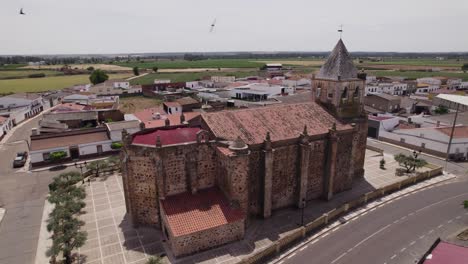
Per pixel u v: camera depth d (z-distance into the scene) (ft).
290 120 155.84
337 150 163.32
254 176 139.13
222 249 122.21
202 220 120.88
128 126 245.65
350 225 141.59
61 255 120.67
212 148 133.59
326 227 139.54
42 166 219.61
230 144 129.80
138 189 132.05
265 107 159.94
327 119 165.58
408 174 197.26
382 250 124.16
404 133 260.42
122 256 118.32
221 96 481.05
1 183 190.80
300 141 145.69
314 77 182.70
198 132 130.11
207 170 135.23
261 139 138.62
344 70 168.76
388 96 379.14
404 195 171.12
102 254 119.44
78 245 113.09
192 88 590.14
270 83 552.00
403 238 131.85
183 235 114.73
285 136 144.25
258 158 137.80
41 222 145.89
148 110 322.96
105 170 197.57
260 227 137.18
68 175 176.45
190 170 129.59
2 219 148.56
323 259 118.93
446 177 196.13
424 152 246.27
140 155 126.93
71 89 533.96
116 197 163.84
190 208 125.18
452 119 293.43
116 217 144.36
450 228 138.82
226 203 129.59
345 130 162.40
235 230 125.29
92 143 235.61
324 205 157.48
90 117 317.63
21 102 395.14
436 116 308.81
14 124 343.05
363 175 192.13
